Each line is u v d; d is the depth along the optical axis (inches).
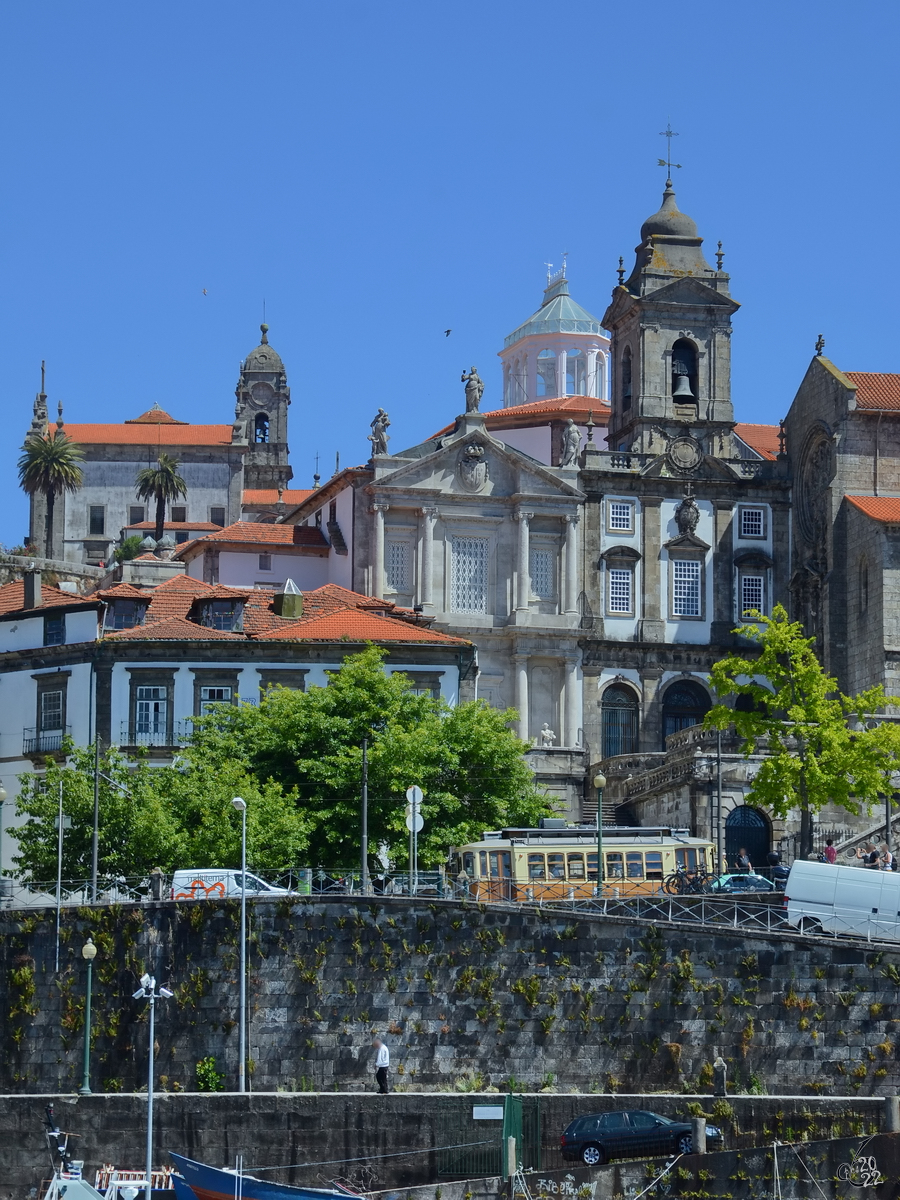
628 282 5123.0
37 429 7219.5
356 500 4744.1
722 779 4023.1
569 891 3203.7
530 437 5600.4
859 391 4751.5
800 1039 2908.5
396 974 2965.1
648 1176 2573.8
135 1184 2684.5
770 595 4938.5
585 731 4773.6
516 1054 2938.0
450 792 3543.3
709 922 2977.4
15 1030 3016.7
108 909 3029.0
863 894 2970.0
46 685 3959.2
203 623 4005.9
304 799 3459.6
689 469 4936.0
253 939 2989.7
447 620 4704.7
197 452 7214.6
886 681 4431.6
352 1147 2760.8
